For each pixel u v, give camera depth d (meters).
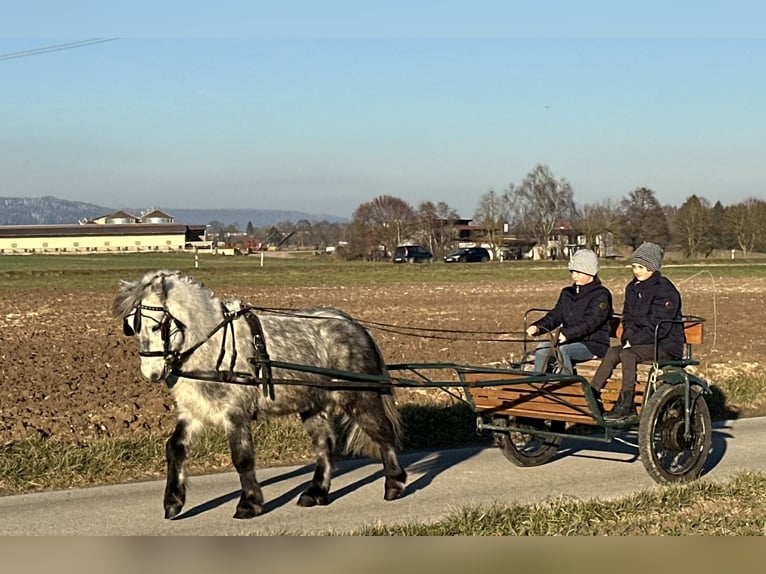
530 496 10.02
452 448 12.76
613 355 10.70
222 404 9.24
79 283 48.41
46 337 24.28
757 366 19.70
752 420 14.84
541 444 11.88
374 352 10.40
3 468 10.58
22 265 73.19
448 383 10.10
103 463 10.99
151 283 9.01
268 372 9.42
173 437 9.26
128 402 14.27
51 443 11.50
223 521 9.06
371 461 11.98
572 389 10.32
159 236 130.75
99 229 130.50
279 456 11.94
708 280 51.53
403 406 13.87
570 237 98.62
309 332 10.05
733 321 30.02
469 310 33.31
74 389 15.64
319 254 108.69
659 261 10.91
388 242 91.62
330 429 10.20
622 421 10.49
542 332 11.18
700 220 90.19
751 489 9.59
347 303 36.34
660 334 10.79
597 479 10.88
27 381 16.53
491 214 93.62
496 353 21.36
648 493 9.34
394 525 8.58
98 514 9.25
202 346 9.13
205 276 53.81
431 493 10.26
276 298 38.59
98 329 26.48
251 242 133.25
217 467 11.41
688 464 10.88
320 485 9.85
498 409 10.99
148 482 10.69
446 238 95.50
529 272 59.12
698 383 10.94
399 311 32.91
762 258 82.25
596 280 11.08
